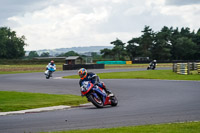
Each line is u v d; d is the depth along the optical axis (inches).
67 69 4488.2
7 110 946.7
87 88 945.5
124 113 806.5
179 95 1261.1
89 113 834.8
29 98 1211.9
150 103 1029.2
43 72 3917.3
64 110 943.0
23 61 6884.8
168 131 533.6
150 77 2425.0
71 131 567.5
